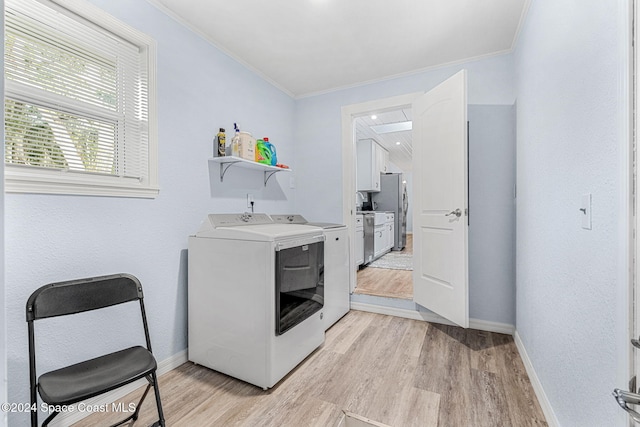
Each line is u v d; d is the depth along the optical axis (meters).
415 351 2.17
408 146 6.77
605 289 0.91
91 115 1.59
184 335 2.06
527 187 1.89
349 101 3.14
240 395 1.67
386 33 2.22
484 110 2.52
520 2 1.87
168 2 1.88
